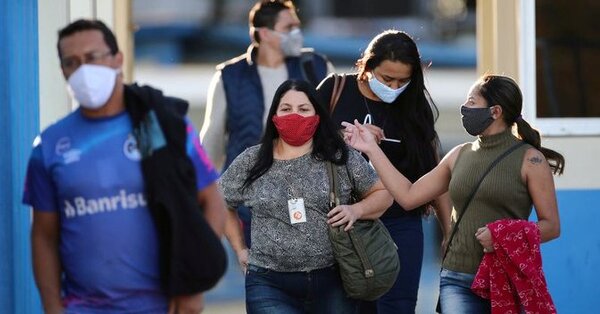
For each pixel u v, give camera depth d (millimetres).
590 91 22062
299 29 22766
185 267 12438
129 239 12461
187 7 95438
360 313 18578
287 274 16422
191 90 68812
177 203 12398
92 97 12156
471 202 16375
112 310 12656
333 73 20859
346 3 101500
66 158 12430
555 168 16859
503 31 22172
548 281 22047
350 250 16188
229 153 22328
